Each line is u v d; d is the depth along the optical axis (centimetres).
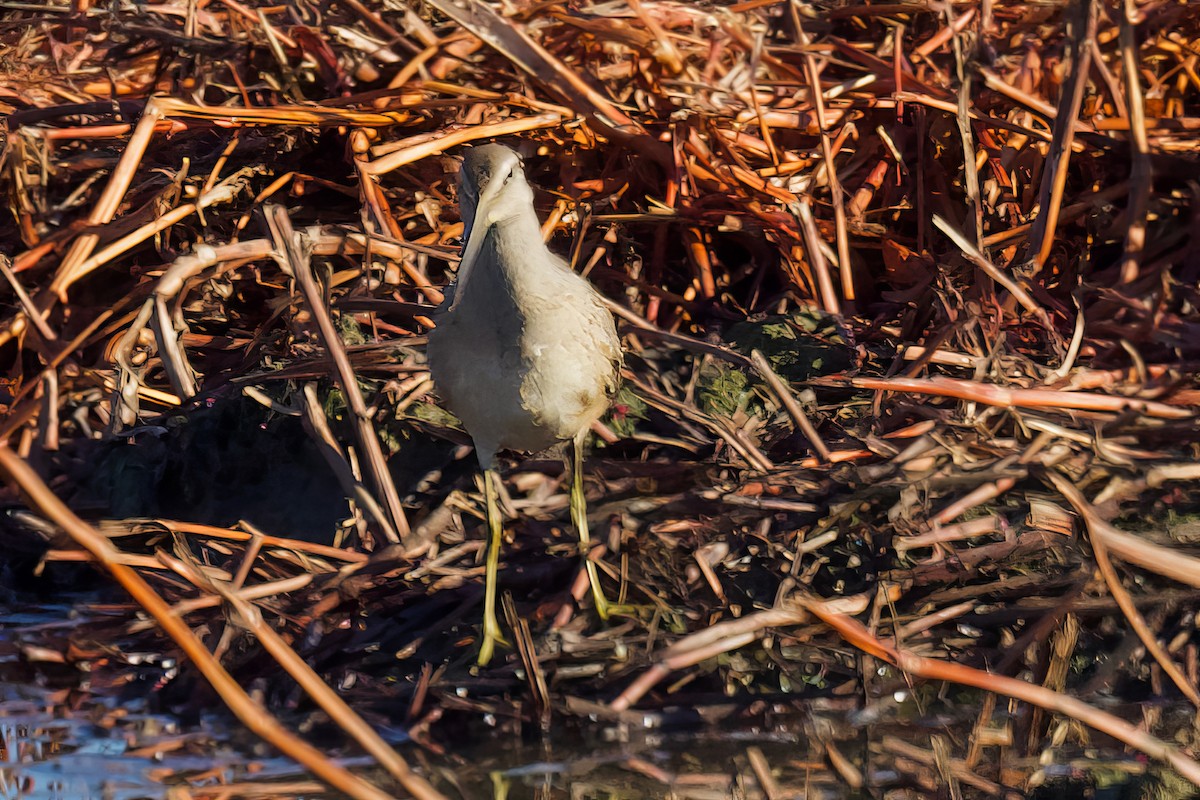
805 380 934
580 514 809
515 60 991
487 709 710
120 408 949
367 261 1000
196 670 755
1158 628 739
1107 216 1001
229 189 1058
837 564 795
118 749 680
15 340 1041
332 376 928
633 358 997
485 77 1069
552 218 1066
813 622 743
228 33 1145
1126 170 1013
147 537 878
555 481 898
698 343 946
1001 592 766
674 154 1042
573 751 679
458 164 1064
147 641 791
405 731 696
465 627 790
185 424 938
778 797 634
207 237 1046
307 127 1058
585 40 1052
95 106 1070
